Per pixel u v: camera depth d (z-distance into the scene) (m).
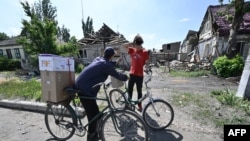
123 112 2.73
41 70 2.79
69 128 3.20
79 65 15.70
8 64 20.50
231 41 12.13
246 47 13.83
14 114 4.35
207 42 17.47
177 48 36.75
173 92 6.45
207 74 11.30
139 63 3.86
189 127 3.54
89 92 2.75
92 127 2.93
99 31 23.19
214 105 4.78
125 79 2.87
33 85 6.98
